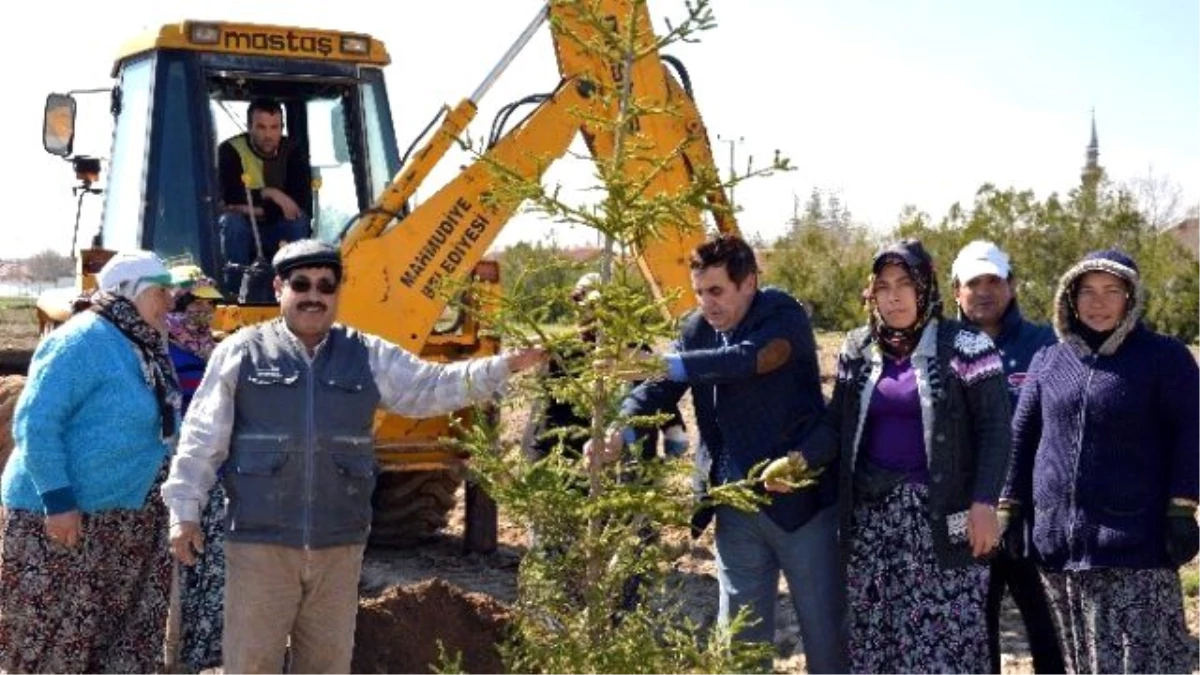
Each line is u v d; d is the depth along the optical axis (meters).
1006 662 6.92
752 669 4.46
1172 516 4.89
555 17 4.30
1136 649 4.91
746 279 5.16
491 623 5.93
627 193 4.12
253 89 8.88
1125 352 5.00
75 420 5.37
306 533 4.86
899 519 4.89
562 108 8.27
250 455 4.85
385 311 8.18
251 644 4.90
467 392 4.80
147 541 5.57
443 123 8.28
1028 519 5.38
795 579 5.23
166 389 5.60
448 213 8.30
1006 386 4.86
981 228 22.75
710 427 5.34
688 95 8.12
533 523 4.31
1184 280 24.19
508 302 4.25
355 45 8.91
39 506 5.40
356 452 4.95
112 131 9.27
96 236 9.41
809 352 5.26
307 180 8.87
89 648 5.45
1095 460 4.97
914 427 4.88
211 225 8.42
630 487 4.21
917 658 4.83
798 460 4.60
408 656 5.76
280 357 4.90
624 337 4.15
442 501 9.38
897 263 4.84
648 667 4.22
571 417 6.12
